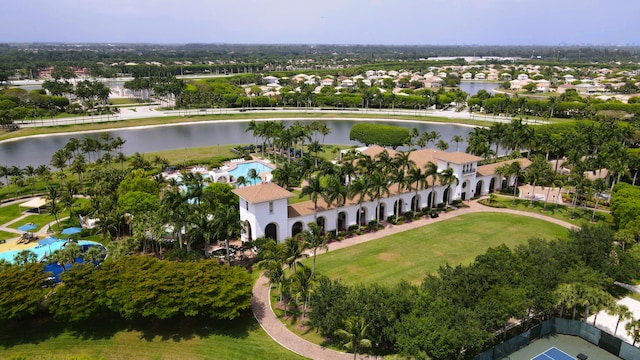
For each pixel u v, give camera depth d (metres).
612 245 68.19
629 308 63.75
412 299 53.69
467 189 112.00
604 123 165.12
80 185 113.56
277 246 64.94
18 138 192.00
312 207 87.75
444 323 48.53
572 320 57.59
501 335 56.78
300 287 56.81
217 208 80.81
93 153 169.50
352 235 89.81
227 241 71.62
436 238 88.31
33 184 115.12
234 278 58.72
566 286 55.91
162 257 77.81
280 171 100.50
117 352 53.44
